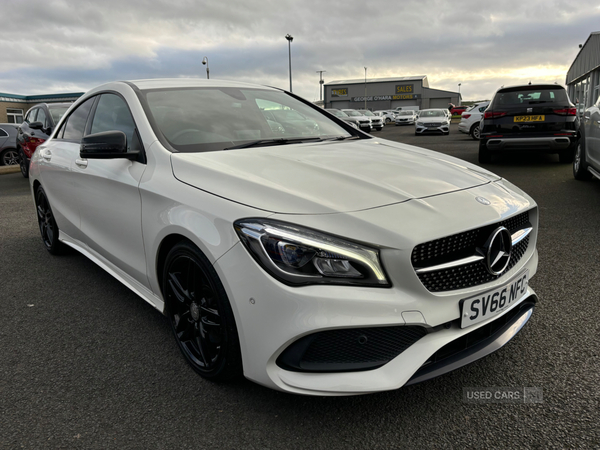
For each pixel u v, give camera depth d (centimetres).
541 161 882
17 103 3250
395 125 3734
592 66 2452
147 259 232
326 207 173
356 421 181
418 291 167
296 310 161
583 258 350
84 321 275
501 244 187
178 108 270
